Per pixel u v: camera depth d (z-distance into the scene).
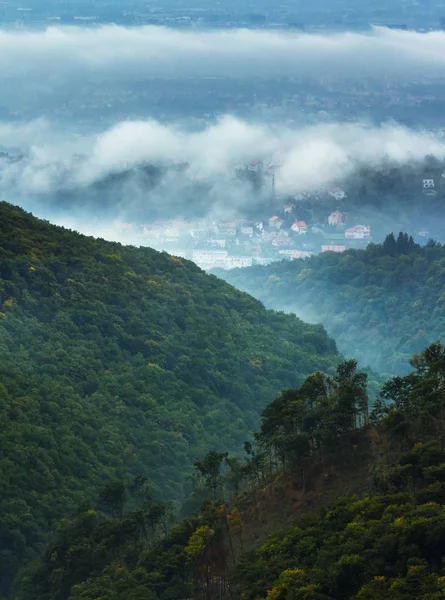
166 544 187.12
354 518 173.12
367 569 157.38
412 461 180.38
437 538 156.25
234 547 186.88
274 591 158.25
